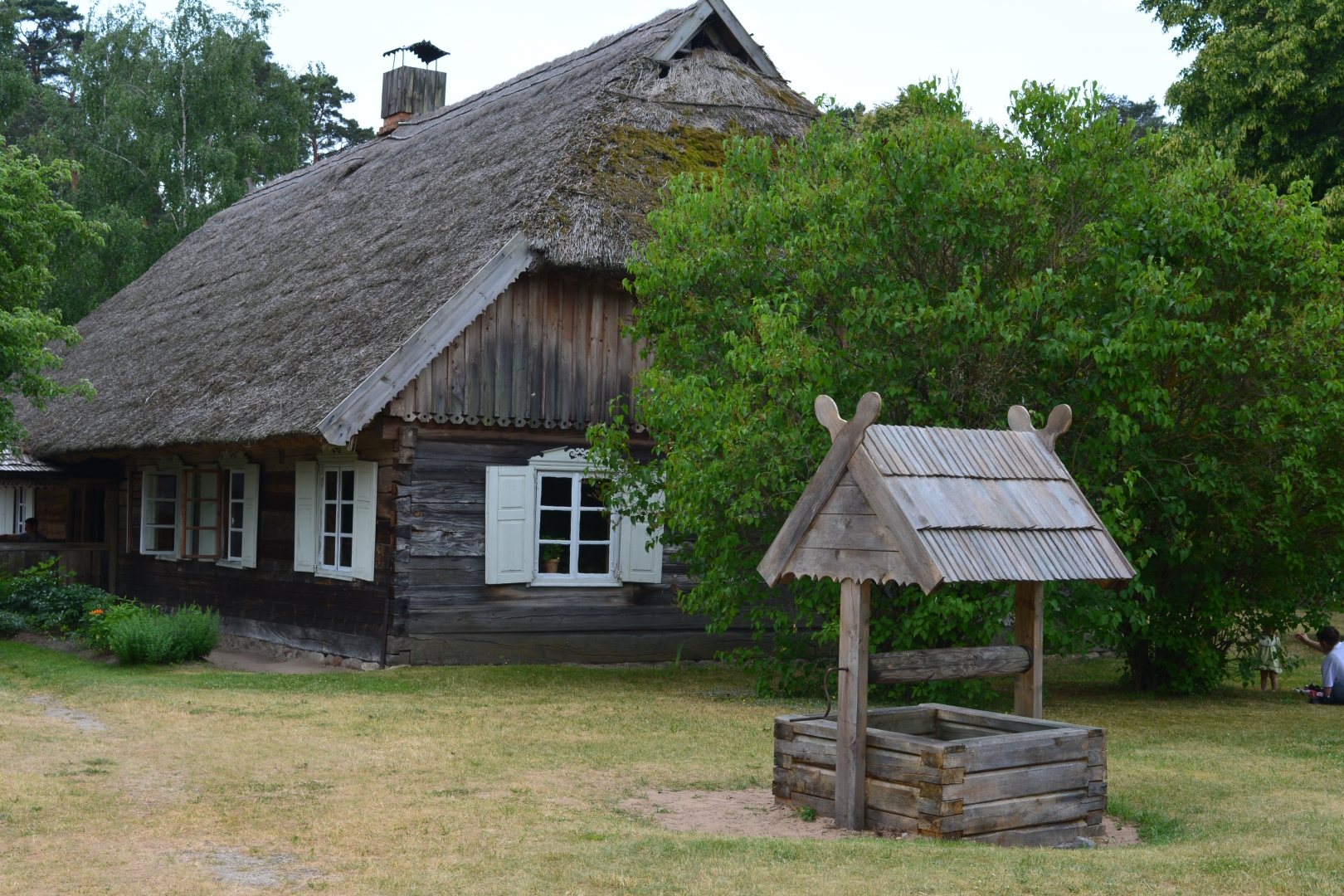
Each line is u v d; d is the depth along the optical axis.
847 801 6.65
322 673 13.69
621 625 15.19
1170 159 19.70
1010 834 6.46
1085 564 6.82
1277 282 11.34
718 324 12.26
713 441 11.00
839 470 6.70
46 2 54.06
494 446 14.58
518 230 14.16
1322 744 9.61
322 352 14.81
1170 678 13.18
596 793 7.59
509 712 10.86
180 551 18.28
